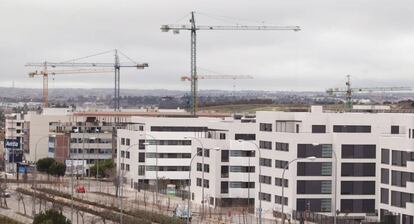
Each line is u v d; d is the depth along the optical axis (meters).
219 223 199.25
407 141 179.88
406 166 180.12
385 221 184.00
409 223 178.50
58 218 171.00
